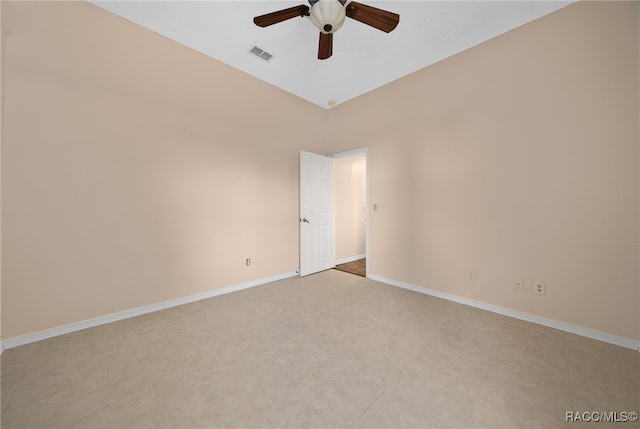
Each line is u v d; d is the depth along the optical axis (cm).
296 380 151
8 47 184
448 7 212
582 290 206
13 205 186
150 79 247
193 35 253
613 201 193
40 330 197
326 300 281
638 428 116
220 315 242
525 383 147
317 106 412
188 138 273
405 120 322
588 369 160
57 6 202
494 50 249
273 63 299
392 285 336
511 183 240
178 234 267
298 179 385
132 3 213
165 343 192
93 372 158
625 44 188
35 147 193
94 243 219
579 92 205
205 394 140
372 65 299
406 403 132
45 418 124
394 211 336
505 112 243
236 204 314
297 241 385
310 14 173
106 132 224
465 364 165
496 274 250
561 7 212
